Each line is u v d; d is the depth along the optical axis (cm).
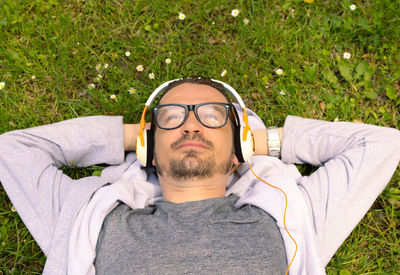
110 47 251
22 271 207
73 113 241
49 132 193
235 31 259
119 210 168
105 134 200
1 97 237
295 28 254
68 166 208
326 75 246
